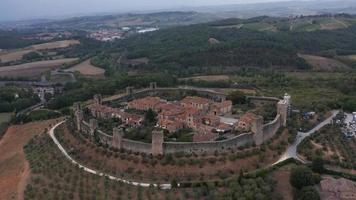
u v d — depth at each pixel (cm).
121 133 17575
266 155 17250
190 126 19462
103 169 16988
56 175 17012
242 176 15212
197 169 16075
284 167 16600
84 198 15175
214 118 19775
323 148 18162
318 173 16000
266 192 14450
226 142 16900
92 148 18325
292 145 18700
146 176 16138
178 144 16700
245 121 18625
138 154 17075
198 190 14875
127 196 14988
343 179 15050
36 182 16738
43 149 19950
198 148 16750
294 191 14762
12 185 17388
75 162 17862
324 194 14212
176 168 16175
